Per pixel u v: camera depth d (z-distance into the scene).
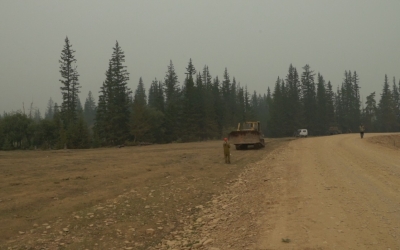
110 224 8.47
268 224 7.43
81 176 14.62
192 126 63.38
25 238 7.38
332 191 10.14
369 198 9.07
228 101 85.81
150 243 7.39
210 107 68.44
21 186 12.34
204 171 16.94
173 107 64.06
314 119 92.12
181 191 12.27
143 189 12.43
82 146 47.00
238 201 10.29
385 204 8.41
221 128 73.00
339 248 5.73
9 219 8.48
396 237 6.12
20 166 18.16
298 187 11.10
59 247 6.98
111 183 13.40
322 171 14.16
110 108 53.97
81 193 11.54
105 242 7.35
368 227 6.72
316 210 8.17
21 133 49.78
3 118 50.62
